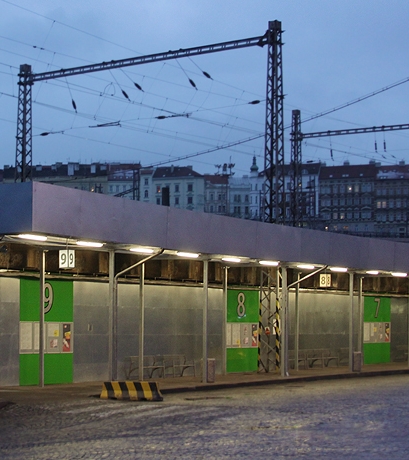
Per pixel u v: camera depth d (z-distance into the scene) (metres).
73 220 20.73
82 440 14.07
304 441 14.19
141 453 12.70
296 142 57.19
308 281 37.12
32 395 21.72
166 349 30.11
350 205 159.75
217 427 15.99
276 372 32.84
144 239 23.14
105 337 27.75
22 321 24.77
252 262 29.12
